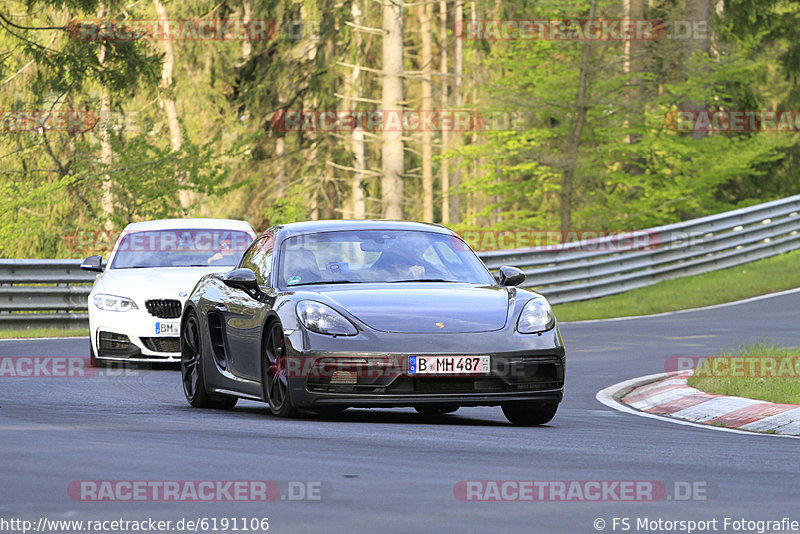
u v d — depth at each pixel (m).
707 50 99.25
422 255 28.09
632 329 55.81
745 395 29.61
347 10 105.56
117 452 19.56
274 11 110.19
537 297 26.48
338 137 125.00
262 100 110.50
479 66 112.56
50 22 108.25
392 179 93.06
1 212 91.31
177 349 39.50
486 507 15.05
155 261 42.69
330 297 25.53
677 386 32.78
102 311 39.78
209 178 98.88
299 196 125.06
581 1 92.25
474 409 30.20
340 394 24.20
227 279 27.12
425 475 17.47
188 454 19.41
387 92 93.44
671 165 99.44
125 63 94.19
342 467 18.17
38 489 16.03
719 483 17.34
